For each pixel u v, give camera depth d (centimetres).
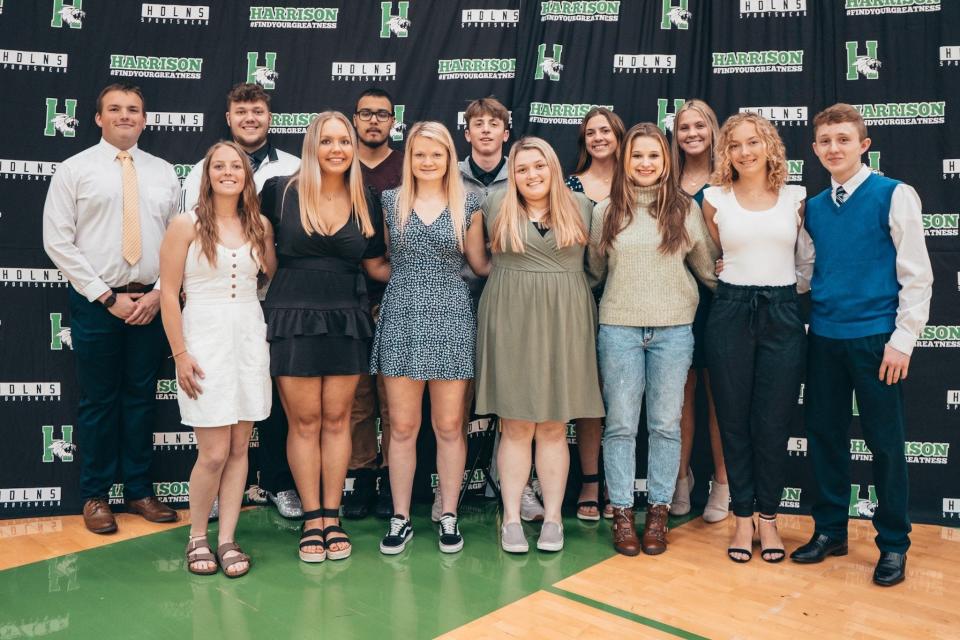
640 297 291
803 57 354
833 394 281
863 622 236
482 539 313
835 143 268
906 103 347
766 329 282
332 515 295
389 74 377
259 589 259
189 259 266
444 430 301
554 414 291
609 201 301
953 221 343
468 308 298
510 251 294
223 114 371
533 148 290
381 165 352
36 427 355
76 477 358
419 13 377
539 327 289
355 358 284
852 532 327
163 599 250
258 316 278
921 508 347
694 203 296
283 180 288
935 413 346
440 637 223
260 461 360
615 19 370
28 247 354
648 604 248
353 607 245
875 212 264
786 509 360
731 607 246
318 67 376
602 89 371
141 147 367
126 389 337
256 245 275
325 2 375
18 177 354
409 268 293
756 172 283
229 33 372
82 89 360
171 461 364
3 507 351
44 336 356
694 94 368
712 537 317
